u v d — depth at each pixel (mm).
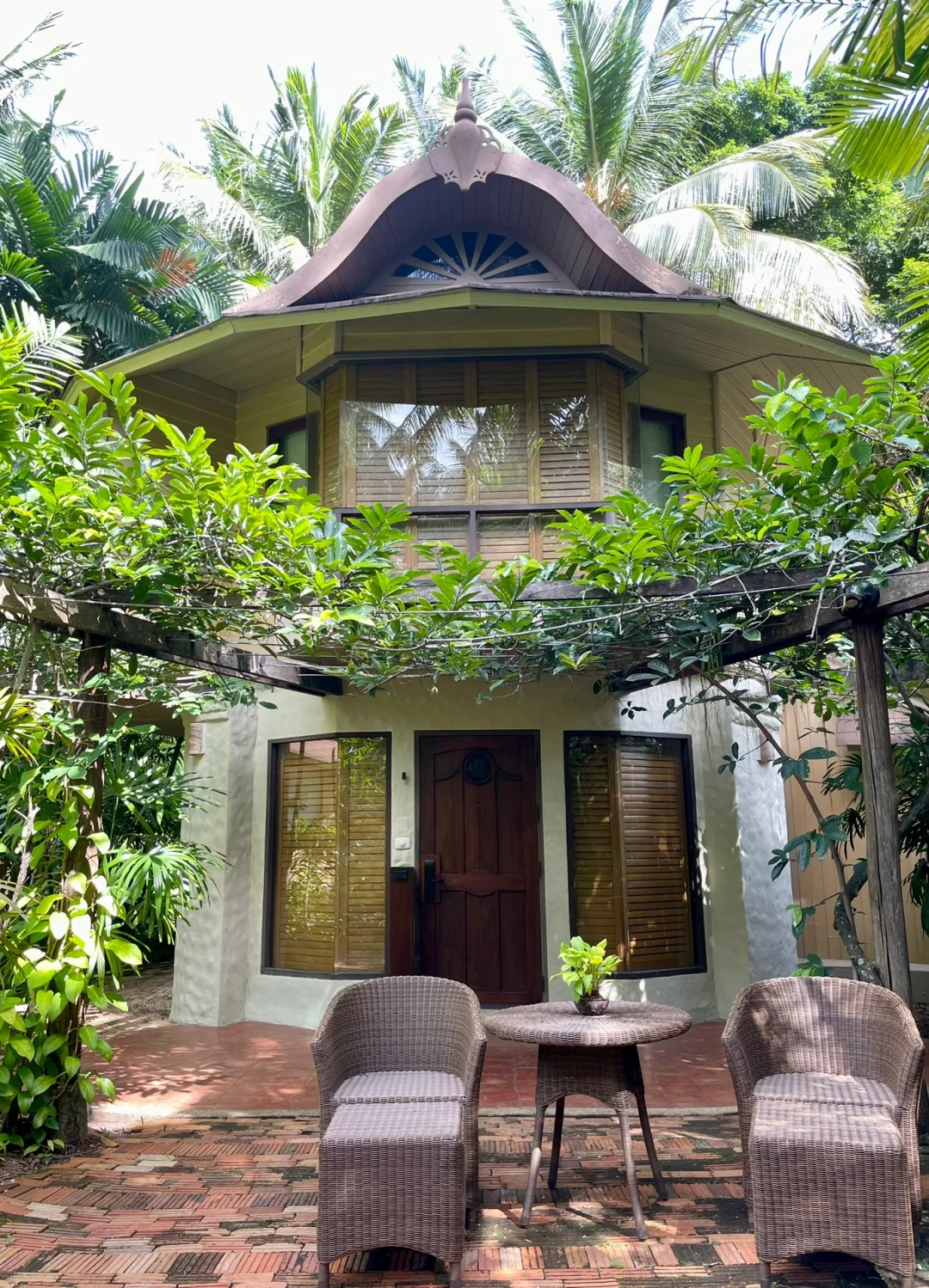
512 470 6633
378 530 4293
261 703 5965
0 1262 3090
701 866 7105
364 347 6707
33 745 3965
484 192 6719
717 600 4348
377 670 5320
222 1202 3584
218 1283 2969
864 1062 3494
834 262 12562
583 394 6711
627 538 4191
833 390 7973
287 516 4137
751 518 4148
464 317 6707
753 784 7344
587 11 14664
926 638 5016
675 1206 3520
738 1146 4168
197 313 13797
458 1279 2873
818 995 3635
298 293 6613
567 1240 3250
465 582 4375
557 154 15617
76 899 4180
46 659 5203
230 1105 4816
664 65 14750
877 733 4039
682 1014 3672
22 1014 3963
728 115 16531
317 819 6969
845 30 3992
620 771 6906
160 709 7660
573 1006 3893
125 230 12750
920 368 3791
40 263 12398
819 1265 3064
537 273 7141
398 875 6586
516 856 6773
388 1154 2920
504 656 5055
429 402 6742
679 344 7367
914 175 4578
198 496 3979
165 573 4309
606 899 6734
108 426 3938
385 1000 3740
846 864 8203
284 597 4426
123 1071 5484
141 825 6762
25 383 3842
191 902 6816
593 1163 3977
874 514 3986
